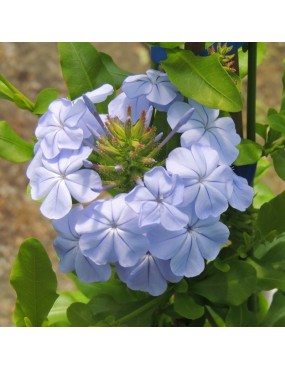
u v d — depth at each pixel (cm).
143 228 36
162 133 37
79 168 37
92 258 36
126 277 38
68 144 37
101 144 37
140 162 37
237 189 38
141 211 35
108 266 38
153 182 35
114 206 36
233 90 38
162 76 39
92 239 36
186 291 41
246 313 41
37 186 37
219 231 37
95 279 38
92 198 36
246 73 45
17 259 40
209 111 38
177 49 39
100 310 43
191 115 37
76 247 38
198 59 39
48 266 41
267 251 43
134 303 43
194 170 36
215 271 41
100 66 42
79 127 38
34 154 39
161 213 35
